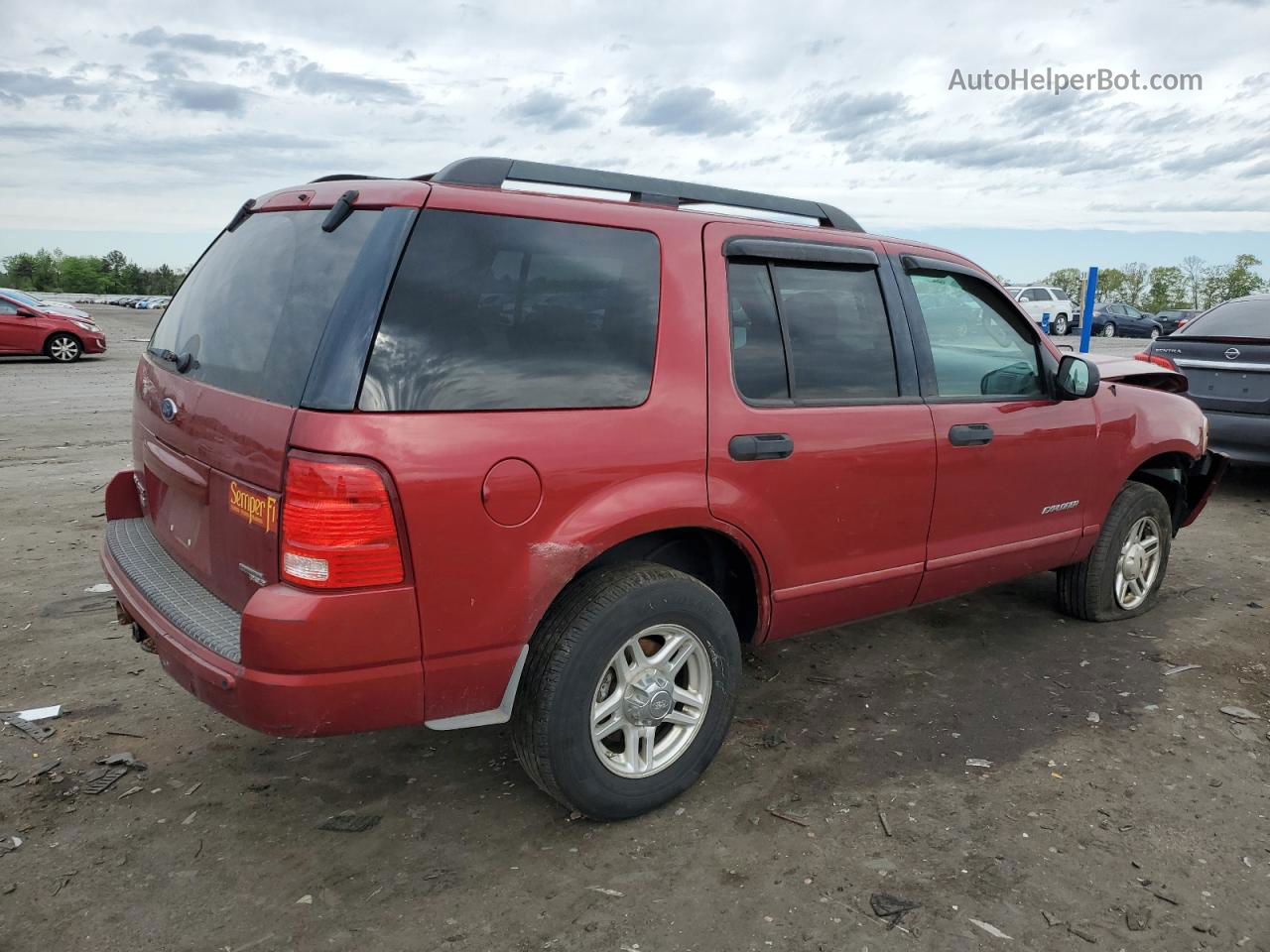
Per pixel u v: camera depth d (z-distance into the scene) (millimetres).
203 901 2531
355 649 2354
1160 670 4172
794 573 3256
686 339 2920
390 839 2836
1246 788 3184
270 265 2771
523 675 2709
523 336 2605
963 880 2662
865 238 3557
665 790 2965
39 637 4316
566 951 2361
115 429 10398
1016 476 3936
